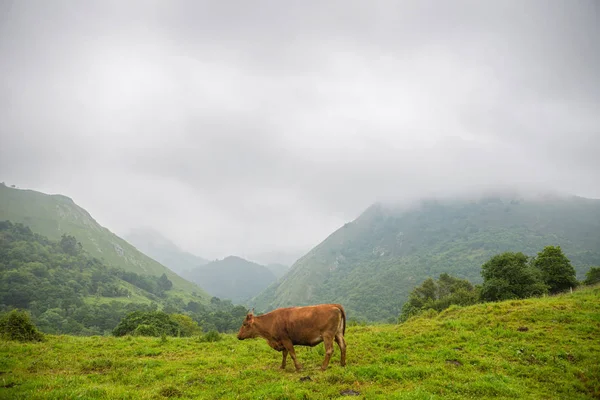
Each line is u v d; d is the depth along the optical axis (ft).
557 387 32.63
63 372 40.98
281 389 31.42
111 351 52.95
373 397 29.45
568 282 132.87
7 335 60.34
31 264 488.85
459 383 32.76
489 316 59.77
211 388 34.68
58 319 357.00
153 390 33.22
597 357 38.70
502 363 38.55
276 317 39.86
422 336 52.08
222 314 364.99
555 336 46.68
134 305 451.12
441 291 220.02
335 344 49.96
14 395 30.40
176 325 129.29
